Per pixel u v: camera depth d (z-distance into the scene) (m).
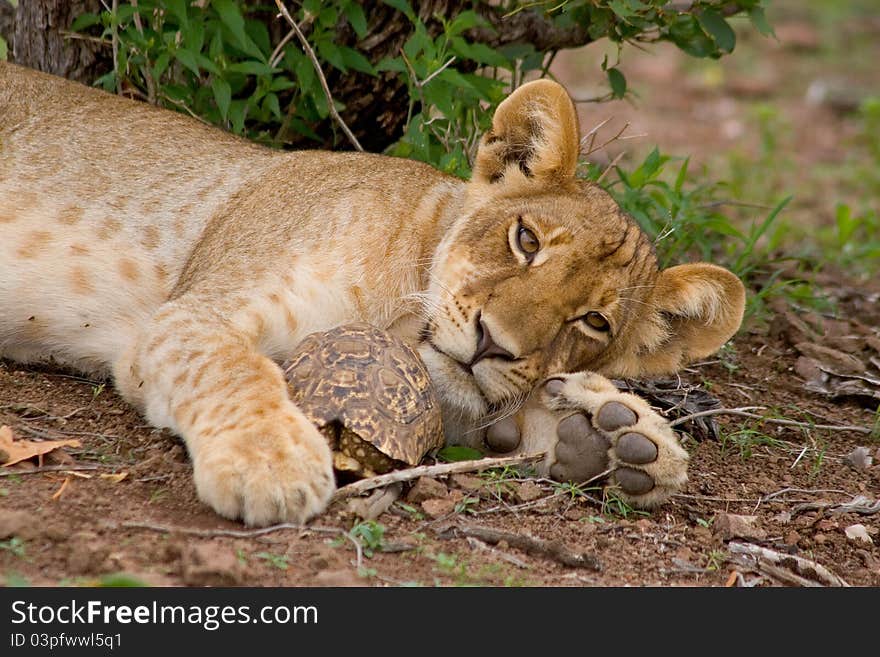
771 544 7.67
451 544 6.88
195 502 6.93
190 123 9.80
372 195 8.67
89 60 11.02
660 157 11.90
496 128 8.77
